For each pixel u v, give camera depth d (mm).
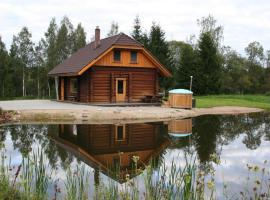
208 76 47719
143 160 10906
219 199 7176
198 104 31734
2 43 63031
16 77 64312
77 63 29250
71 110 20781
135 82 29062
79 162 10469
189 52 50406
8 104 26594
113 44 27016
